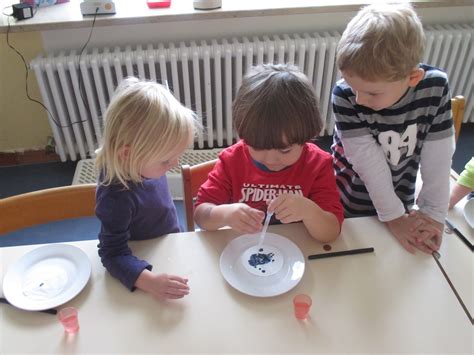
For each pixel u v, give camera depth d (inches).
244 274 33.4
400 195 46.5
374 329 29.2
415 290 32.1
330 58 89.9
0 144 96.9
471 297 31.5
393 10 33.8
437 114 38.7
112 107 33.4
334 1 85.4
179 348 28.1
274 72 35.7
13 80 89.1
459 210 40.6
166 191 43.2
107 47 87.9
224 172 42.6
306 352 27.8
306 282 32.8
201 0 80.0
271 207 36.4
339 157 48.0
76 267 34.0
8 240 77.3
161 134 32.7
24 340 28.7
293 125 34.0
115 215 34.8
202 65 90.4
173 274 33.3
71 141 93.3
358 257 35.1
